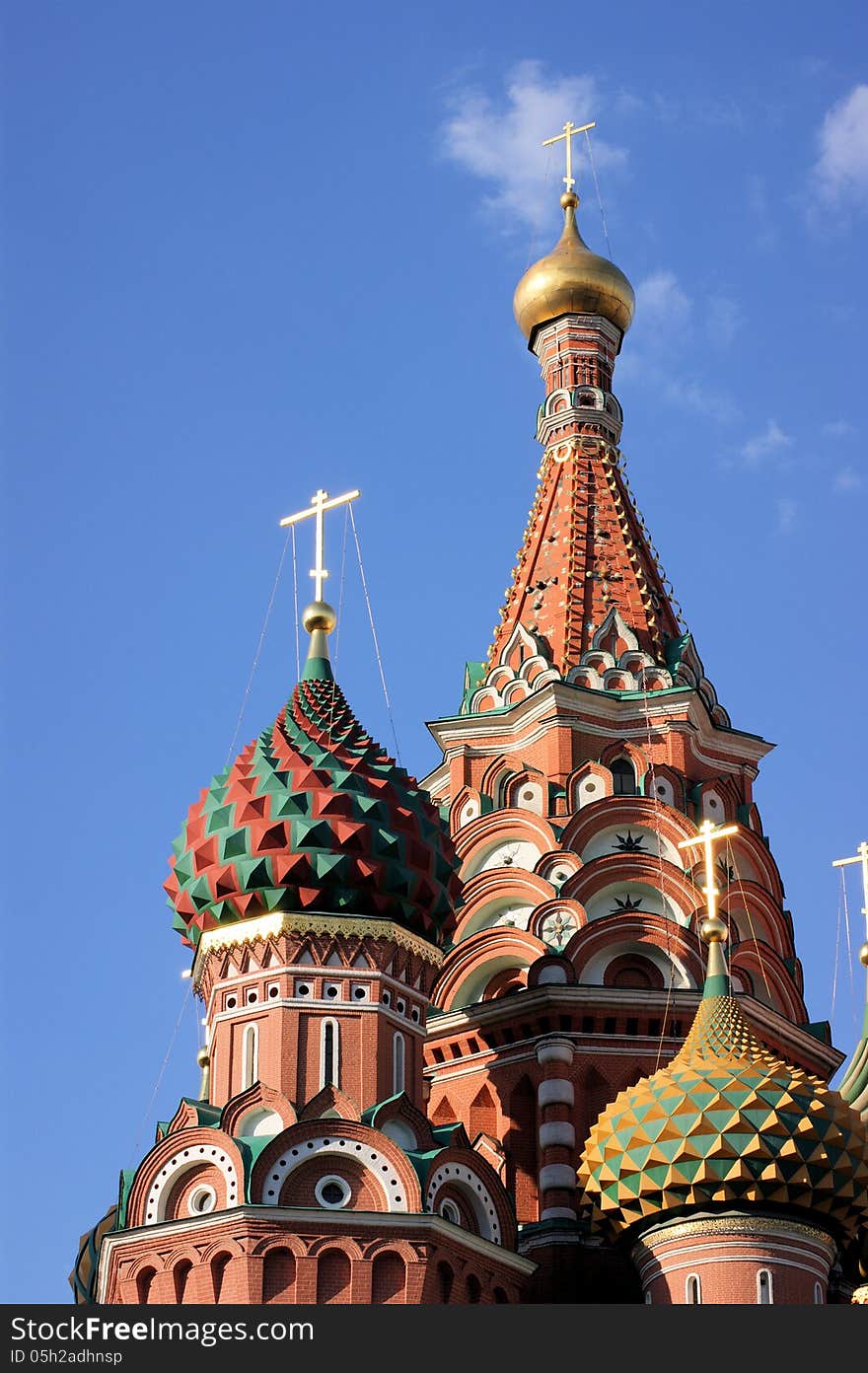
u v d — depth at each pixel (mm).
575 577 73750
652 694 70875
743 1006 64875
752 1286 54656
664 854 67750
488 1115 65062
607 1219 57000
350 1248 53875
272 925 58281
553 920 66625
